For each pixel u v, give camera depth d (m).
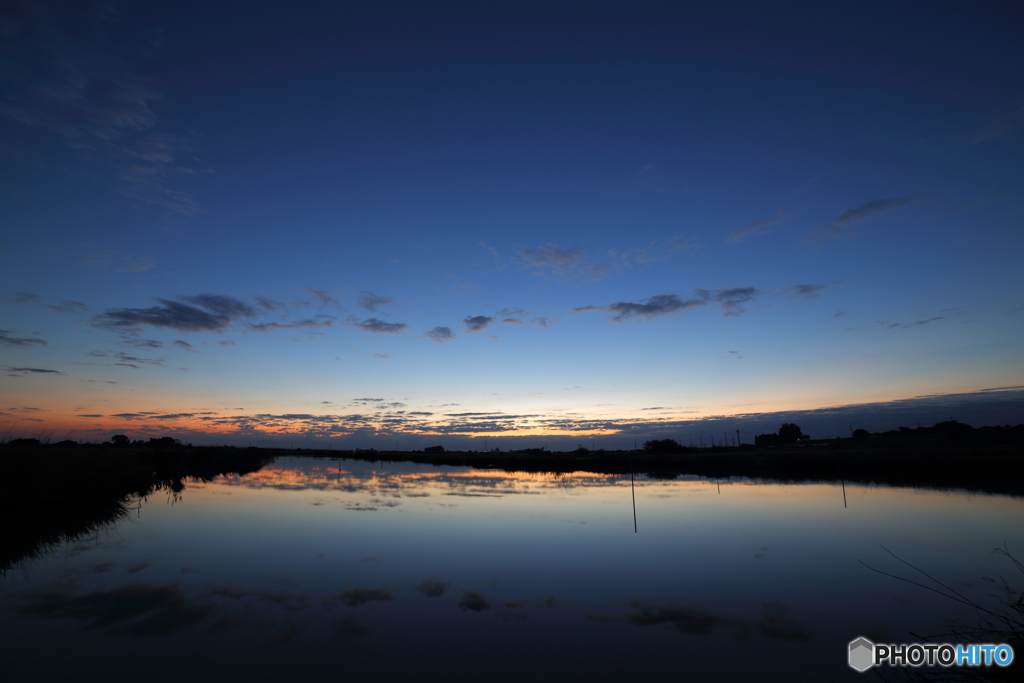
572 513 18.05
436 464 58.66
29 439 18.80
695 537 13.81
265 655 6.71
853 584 9.72
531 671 6.29
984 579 9.96
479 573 10.51
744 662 6.50
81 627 7.61
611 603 8.75
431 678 6.08
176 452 52.12
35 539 13.66
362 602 8.77
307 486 28.67
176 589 9.41
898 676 6.03
